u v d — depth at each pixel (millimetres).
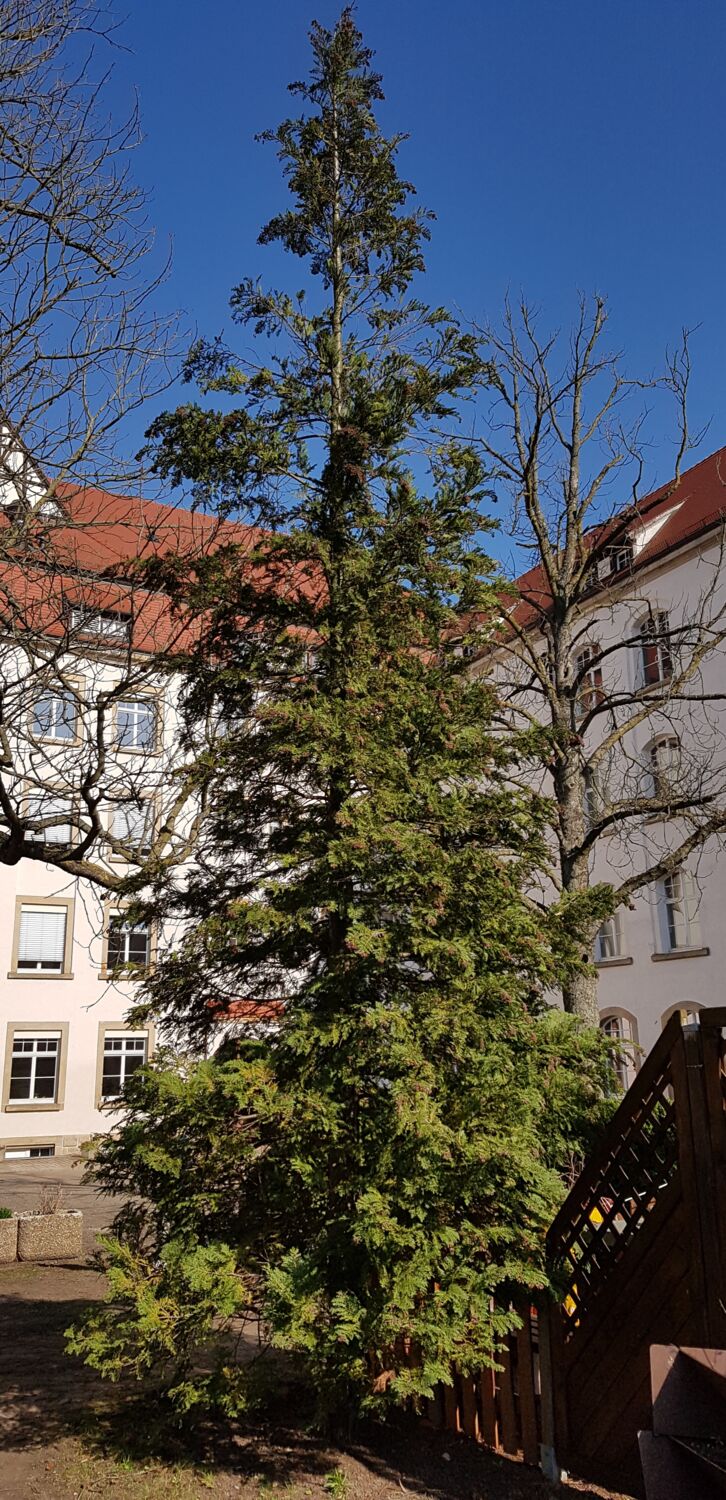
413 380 7055
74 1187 19547
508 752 6539
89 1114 26250
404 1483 5168
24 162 7562
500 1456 5555
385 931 5613
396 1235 4941
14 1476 5168
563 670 13352
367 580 6465
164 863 6816
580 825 12289
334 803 6320
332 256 8188
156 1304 5051
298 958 6430
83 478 7852
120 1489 5004
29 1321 8625
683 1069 4758
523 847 6320
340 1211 5480
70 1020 26438
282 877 6277
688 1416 3615
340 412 7258
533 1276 5094
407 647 6562
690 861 22047
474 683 6590
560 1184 5617
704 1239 4594
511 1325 5168
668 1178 4980
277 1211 5645
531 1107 5379
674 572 22984
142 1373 5395
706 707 21484
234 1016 6484
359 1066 5484
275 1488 5043
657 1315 4902
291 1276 5070
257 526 7324
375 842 5551
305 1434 5770
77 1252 12141
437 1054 5555
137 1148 5305
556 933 6105
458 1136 4922
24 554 7711
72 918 26922
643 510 13797
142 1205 5914
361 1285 5180
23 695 8180
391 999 5801
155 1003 6531
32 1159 25047
